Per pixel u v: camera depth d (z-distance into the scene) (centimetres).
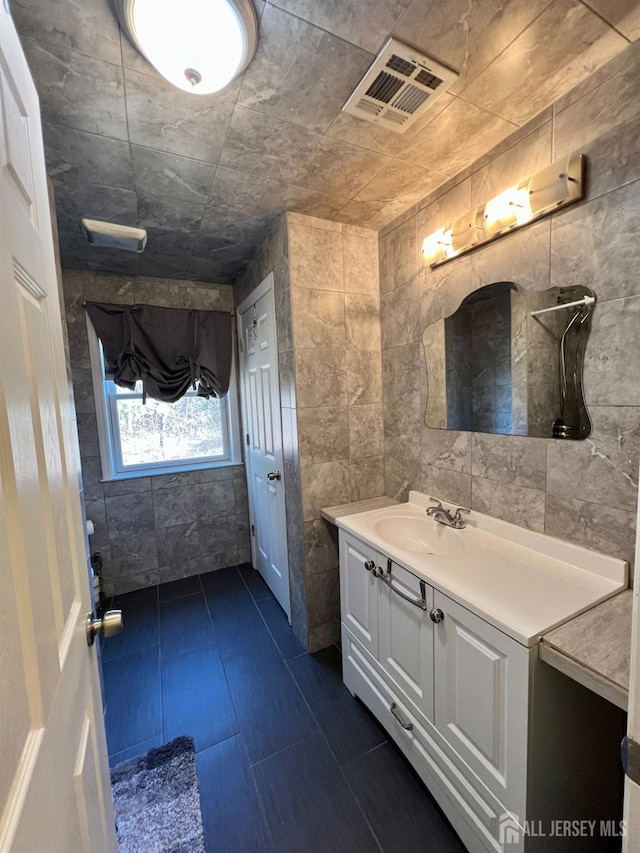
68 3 80
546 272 122
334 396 194
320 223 184
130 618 231
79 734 63
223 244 212
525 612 95
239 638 210
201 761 138
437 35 91
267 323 214
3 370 42
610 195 104
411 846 111
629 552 106
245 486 297
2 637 36
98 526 253
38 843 40
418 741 125
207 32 86
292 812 121
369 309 200
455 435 163
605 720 99
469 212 140
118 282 251
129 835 115
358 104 111
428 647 118
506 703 92
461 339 156
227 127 119
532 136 121
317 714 158
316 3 82
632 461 104
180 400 282
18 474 44
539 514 130
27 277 55
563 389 120
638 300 100
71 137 121
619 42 95
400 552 132
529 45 94
